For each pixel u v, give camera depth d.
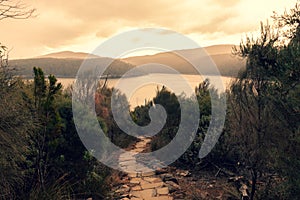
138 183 6.85
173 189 6.23
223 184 6.27
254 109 4.29
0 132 3.66
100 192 5.68
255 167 4.35
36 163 4.53
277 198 4.14
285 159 3.72
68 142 5.87
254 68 4.34
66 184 5.32
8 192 3.80
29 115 4.25
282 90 3.79
